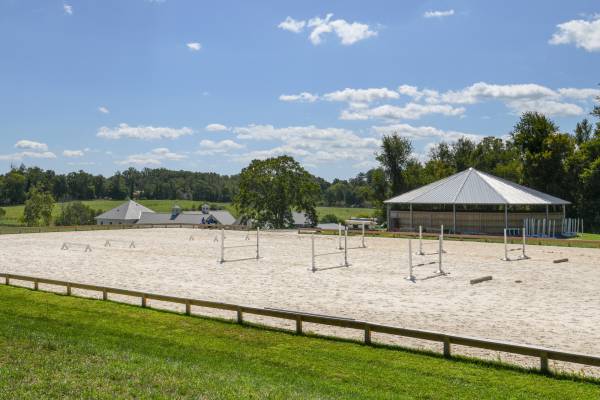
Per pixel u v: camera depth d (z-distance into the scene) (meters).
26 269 28.88
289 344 13.30
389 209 59.81
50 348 12.08
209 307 16.53
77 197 169.00
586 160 67.00
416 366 11.45
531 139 68.94
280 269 28.56
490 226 52.59
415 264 30.25
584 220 66.31
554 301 19.45
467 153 95.31
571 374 10.87
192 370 10.70
